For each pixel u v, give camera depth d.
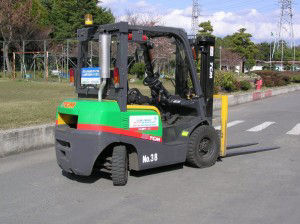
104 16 48.78
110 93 6.61
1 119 11.05
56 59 38.34
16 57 46.56
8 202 5.89
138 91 7.16
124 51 6.38
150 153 6.84
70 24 47.97
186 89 7.83
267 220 5.03
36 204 5.79
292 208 5.45
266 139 10.85
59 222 5.09
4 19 38.41
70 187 6.58
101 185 6.66
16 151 9.09
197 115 7.68
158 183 6.70
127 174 6.76
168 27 7.16
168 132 7.20
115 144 6.52
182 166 7.77
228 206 5.55
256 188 6.37
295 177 6.99
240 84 25.83
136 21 39.47
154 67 7.78
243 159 8.40
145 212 5.37
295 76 39.47
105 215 5.30
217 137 7.84
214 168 7.64
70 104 6.80
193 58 7.58
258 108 19.33
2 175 7.35
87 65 7.08
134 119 6.58
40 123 10.67
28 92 21.39
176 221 5.03
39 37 44.41
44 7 52.62
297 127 12.92
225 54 59.94
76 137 6.38
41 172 7.54
